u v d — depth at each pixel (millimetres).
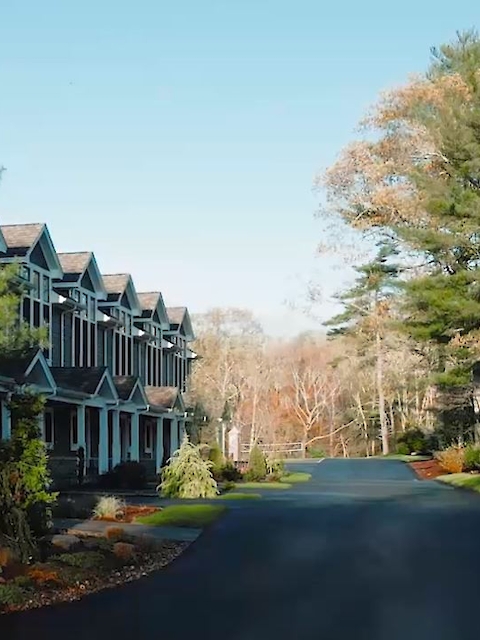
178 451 27953
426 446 58875
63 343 33000
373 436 75250
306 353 80188
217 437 53156
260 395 77625
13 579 11062
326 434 78875
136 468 31328
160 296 46125
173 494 26750
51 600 10672
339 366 73938
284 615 9812
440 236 30734
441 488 30828
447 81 32625
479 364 35656
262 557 14156
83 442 30594
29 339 17016
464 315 29719
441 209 30078
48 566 11945
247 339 79000
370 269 39750
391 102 35344
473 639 8562
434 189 30953
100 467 31797
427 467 43688
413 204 33781
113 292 39656
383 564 13234
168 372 48062
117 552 13422
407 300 34281
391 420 71375
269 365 79125
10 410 13594
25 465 13078
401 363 61562
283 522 18922
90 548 13711
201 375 73938
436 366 47156
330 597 10812
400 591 11109
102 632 9031
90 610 10148
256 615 9828
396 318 40500
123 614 9930
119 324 38531
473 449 38344
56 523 18172
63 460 31656
